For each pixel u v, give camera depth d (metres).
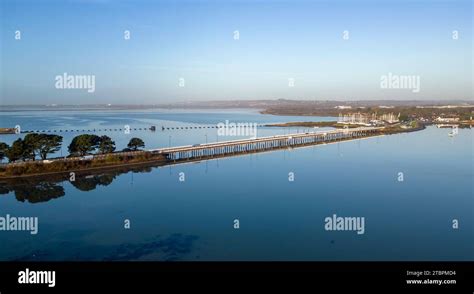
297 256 44.12
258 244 47.69
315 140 151.00
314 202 64.88
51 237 50.66
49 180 80.31
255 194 70.31
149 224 55.09
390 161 102.25
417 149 124.00
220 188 74.69
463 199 66.19
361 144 139.38
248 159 108.94
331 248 46.31
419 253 44.81
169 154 105.94
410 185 75.81
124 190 73.69
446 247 46.47
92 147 96.88
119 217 58.09
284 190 72.81
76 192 72.69
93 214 59.69
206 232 51.78
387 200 65.88
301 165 98.12
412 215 57.97
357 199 66.56
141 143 106.12
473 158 105.38
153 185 77.50
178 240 49.22
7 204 65.19
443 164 96.94
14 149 84.31
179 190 73.50
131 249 46.66
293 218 56.81
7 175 77.94
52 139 90.81
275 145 138.00
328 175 85.50
